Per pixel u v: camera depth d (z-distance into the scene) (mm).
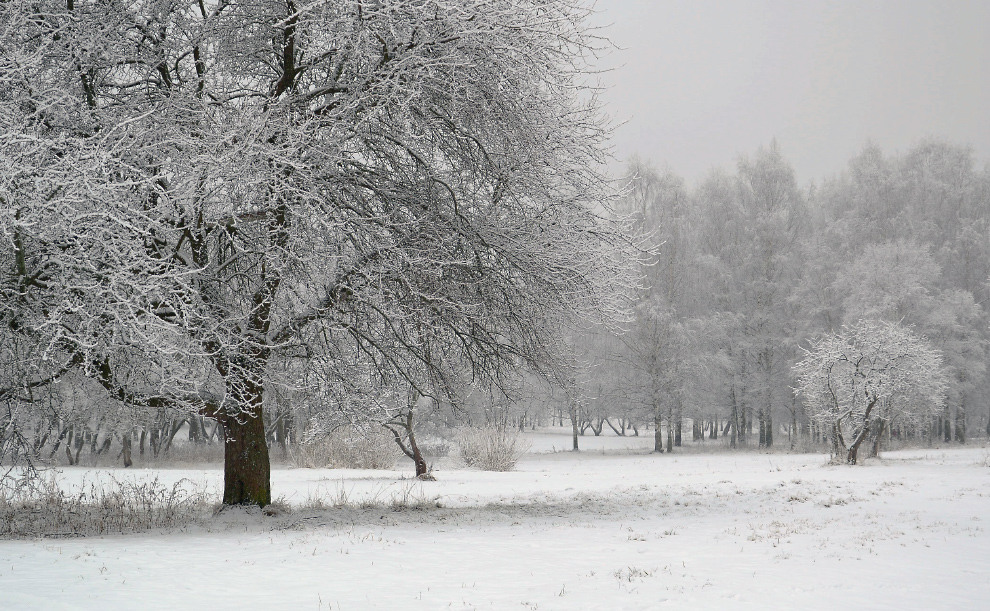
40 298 10000
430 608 6645
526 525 12883
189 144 10719
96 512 14289
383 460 34188
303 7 10750
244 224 11844
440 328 12672
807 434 51281
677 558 9383
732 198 55125
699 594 7203
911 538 11016
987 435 58281
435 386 14430
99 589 7500
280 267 11398
